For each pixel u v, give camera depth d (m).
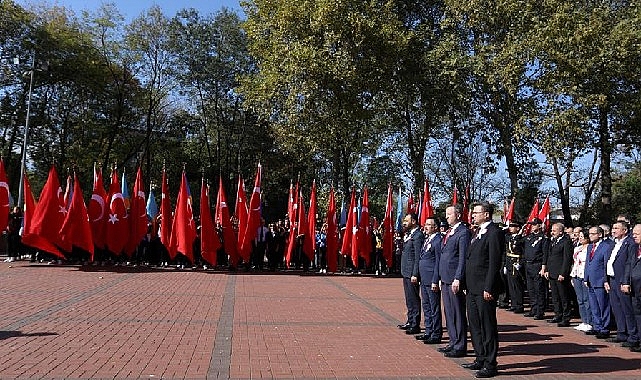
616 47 22.28
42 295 13.17
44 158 37.84
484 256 7.80
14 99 34.78
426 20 30.38
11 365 7.16
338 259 24.55
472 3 25.06
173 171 45.72
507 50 23.84
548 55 23.30
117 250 20.19
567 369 8.03
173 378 6.83
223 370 7.24
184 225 20.27
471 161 34.81
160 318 10.69
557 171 29.59
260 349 8.48
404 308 13.48
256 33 29.92
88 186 40.88
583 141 23.52
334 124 27.31
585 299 11.63
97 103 37.78
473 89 26.64
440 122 31.86
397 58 27.42
